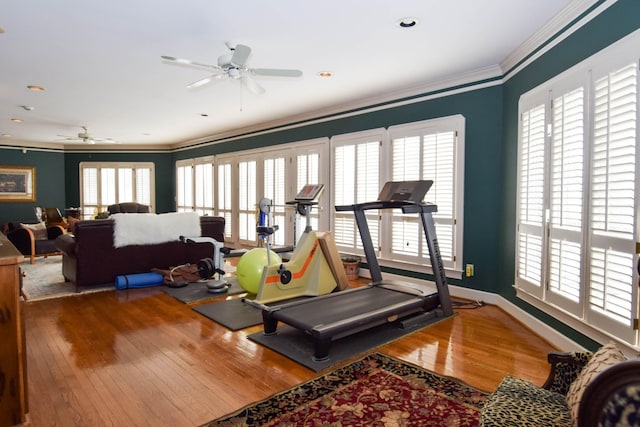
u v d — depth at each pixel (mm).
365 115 5402
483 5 2756
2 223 9258
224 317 3828
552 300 3061
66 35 3221
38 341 3234
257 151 7320
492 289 4258
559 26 2963
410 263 4891
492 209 4207
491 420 1434
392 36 3281
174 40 3338
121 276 4945
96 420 2127
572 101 2797
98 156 10148
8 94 5078
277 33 3203
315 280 4348
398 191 3932
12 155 9344
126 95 5129
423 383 2533
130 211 9047
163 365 2801
